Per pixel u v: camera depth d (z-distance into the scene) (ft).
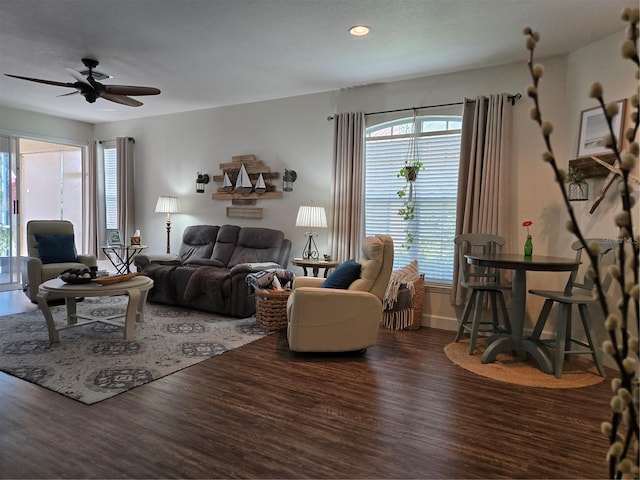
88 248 23.68
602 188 10.81
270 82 15.43
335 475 6.00
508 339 11.11
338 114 15.96
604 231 10.98
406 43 11.76
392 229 15.55
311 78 14.92
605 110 2.28
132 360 10.39
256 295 13.69
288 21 10.52
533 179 12.93
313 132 16.90
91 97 12.83
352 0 9.45
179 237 20.85
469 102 13.48
